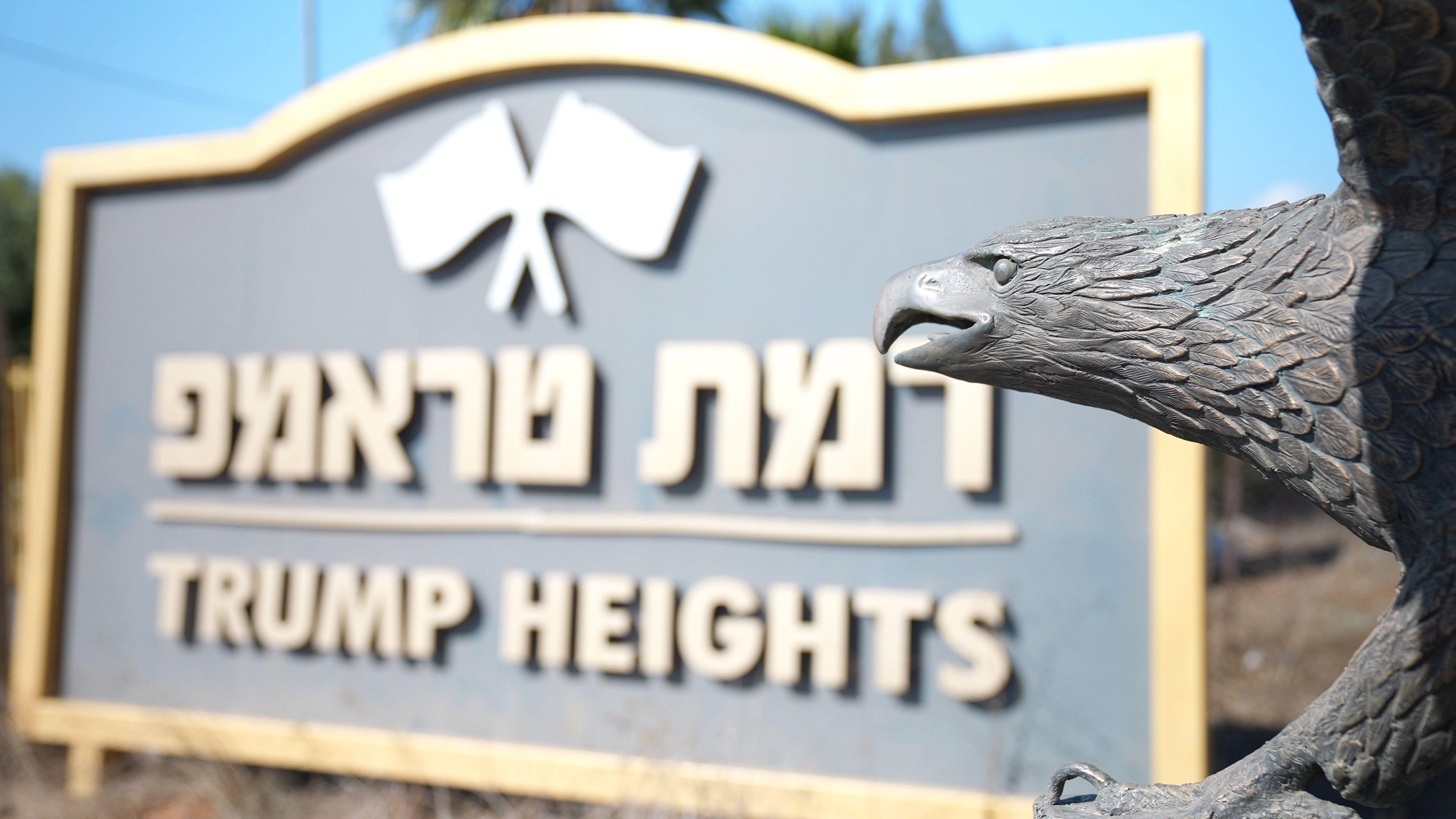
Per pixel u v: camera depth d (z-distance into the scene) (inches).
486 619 135.9
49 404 155.9
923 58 475.8
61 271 156.6
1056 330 40.3
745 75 126.6
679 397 127.1
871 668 120.0
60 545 155.3
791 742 122.0
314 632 143.2
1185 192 108.1
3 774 153.6
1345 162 33.7
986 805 112.4
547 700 132.4
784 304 125.8
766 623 124.1
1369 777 33.2
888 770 118.2
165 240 154.9
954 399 116.6
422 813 138.6
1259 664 200.5
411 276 141.7
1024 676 114.3
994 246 42.1
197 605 150.3
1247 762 35.6
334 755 137.9
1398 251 33.9
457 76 138.1
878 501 120.6
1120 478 113.0
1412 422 33.2
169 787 147.3
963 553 117.5
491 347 137.5
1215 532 272.4
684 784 120.0
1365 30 29.7
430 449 139.6
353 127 146.2
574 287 134.6
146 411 154.2
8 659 173.0
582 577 131.6
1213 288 37.2
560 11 303.1
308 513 143.8
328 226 146.3
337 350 144.3
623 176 132.0
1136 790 38.3
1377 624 33.3
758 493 125.3
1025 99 115.2
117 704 151.2
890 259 121.8
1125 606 111.6
